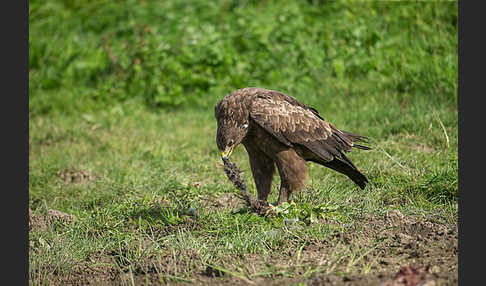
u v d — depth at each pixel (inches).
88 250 633.6
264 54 1342.3
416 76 1144.8
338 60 1266.0
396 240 576.1
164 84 1355.8
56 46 1585.9
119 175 890.7
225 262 553.6
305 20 1439.5
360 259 534.6
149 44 1456.7
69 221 720.3
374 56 1250.0
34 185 914.7
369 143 896.3
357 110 1083.3
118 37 1601.9
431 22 1270.9
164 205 732.0
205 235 634.2
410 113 1023.6
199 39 1425.9
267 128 653.3
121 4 1807.3
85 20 1745.8
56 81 1476.4
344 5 1451.8
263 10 1541.6
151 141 1075.3
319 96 1189.7
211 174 865.5
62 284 577.6
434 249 540.1
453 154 817.5
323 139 684.1
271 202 737.6
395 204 695.1
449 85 1075.3
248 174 840.9
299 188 685.3
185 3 1728.6
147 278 538.6
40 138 1172.5
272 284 490.6
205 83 1337.4
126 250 624.4
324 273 506.9
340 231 601.6
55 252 625.0
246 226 634.8
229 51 1366.9
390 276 472.4
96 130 1209.4
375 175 778.8
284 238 598.5
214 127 1134.4
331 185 746.8
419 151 855.7
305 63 1294.3
